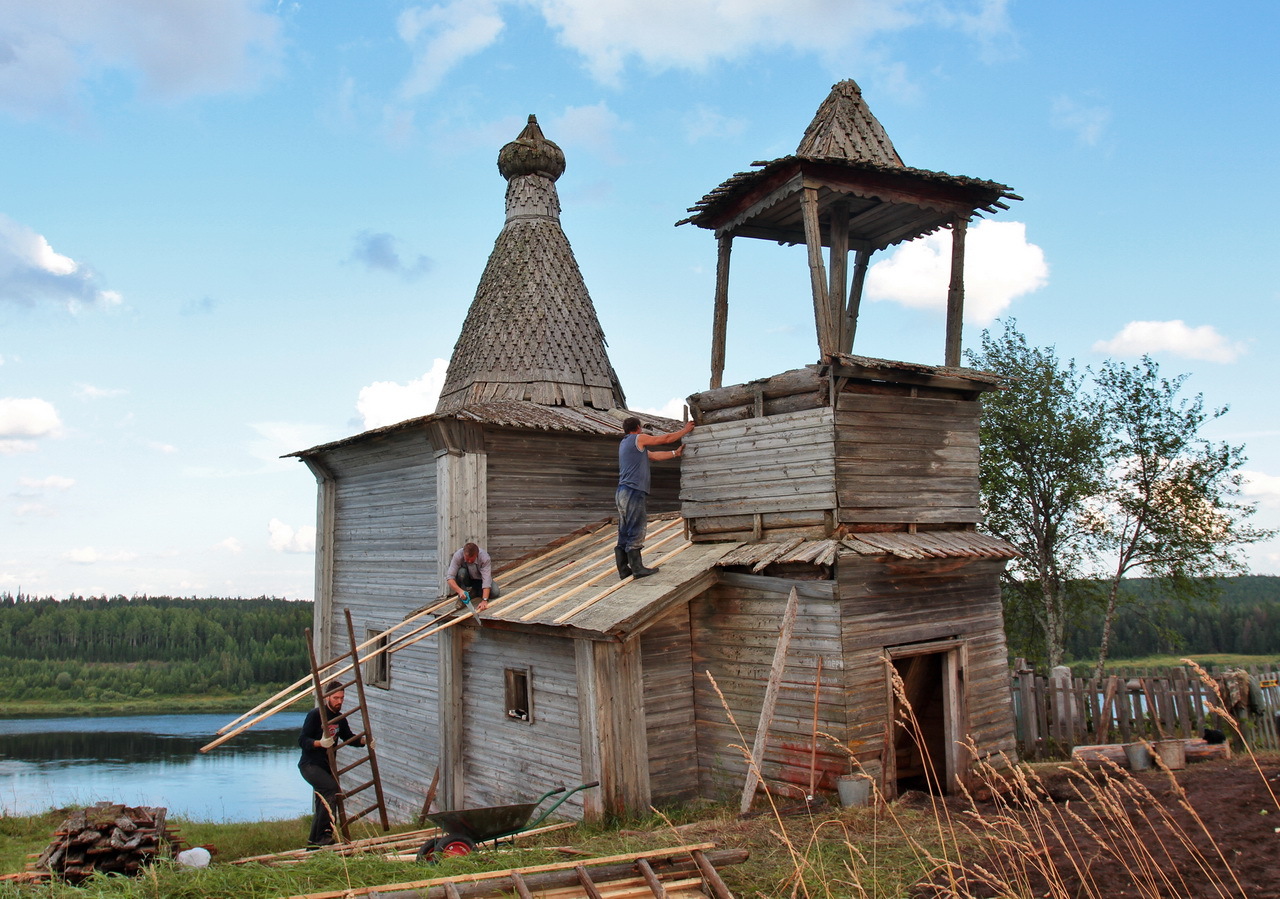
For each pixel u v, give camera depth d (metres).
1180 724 14.86
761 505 12.24
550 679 12.63
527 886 6.62
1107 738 14.94
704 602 12.60
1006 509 23.23
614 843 8.77
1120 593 23.14
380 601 17.86
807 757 10.96
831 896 6.82
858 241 14.72
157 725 77.38
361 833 14.29
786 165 11.89
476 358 19.27
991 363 23.47
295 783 46.06
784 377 12.09
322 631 19.61
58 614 117.81
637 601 11.51
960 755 11.82
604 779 11.07
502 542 15.95
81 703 92.25
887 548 10.82
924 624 11.74
